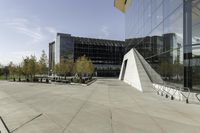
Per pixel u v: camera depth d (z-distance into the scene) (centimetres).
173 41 1688
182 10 1486
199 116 971
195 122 862
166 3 1866
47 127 789
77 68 5719
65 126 803
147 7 2677
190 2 1419
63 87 2833
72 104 1334
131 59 3481
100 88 2670
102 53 8838
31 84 3519
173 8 1684
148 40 2612
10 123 851
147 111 1092
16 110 1134
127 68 4053
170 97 1666
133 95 1839
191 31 1411
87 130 750
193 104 1312
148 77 2456
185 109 1142
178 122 861
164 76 1922
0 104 1338
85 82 3903
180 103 1356
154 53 2302
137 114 1017
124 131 737
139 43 3209
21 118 941
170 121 877
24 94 1923
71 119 918
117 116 975
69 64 6194
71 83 3741
